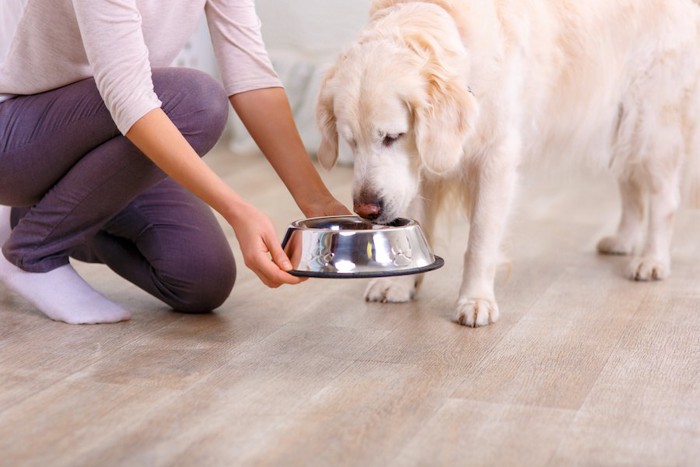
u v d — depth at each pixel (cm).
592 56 235
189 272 198
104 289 226
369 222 182
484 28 198
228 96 198
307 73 422
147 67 165
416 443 136
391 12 199
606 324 199
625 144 253
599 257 263
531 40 215
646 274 238
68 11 173
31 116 184
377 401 153
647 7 244
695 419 145
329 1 416
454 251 269
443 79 187
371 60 190
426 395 156
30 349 179
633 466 128
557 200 344
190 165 162
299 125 428
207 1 196
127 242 211
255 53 197
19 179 187
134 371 167
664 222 246
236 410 149
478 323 198
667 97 249
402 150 194
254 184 364
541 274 243
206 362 173
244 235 160
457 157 188
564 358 176
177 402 152
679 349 181
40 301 197
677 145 250
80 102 180
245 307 212
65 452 132
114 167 182
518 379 164
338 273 162
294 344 184
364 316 206
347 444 135
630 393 157
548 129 236
